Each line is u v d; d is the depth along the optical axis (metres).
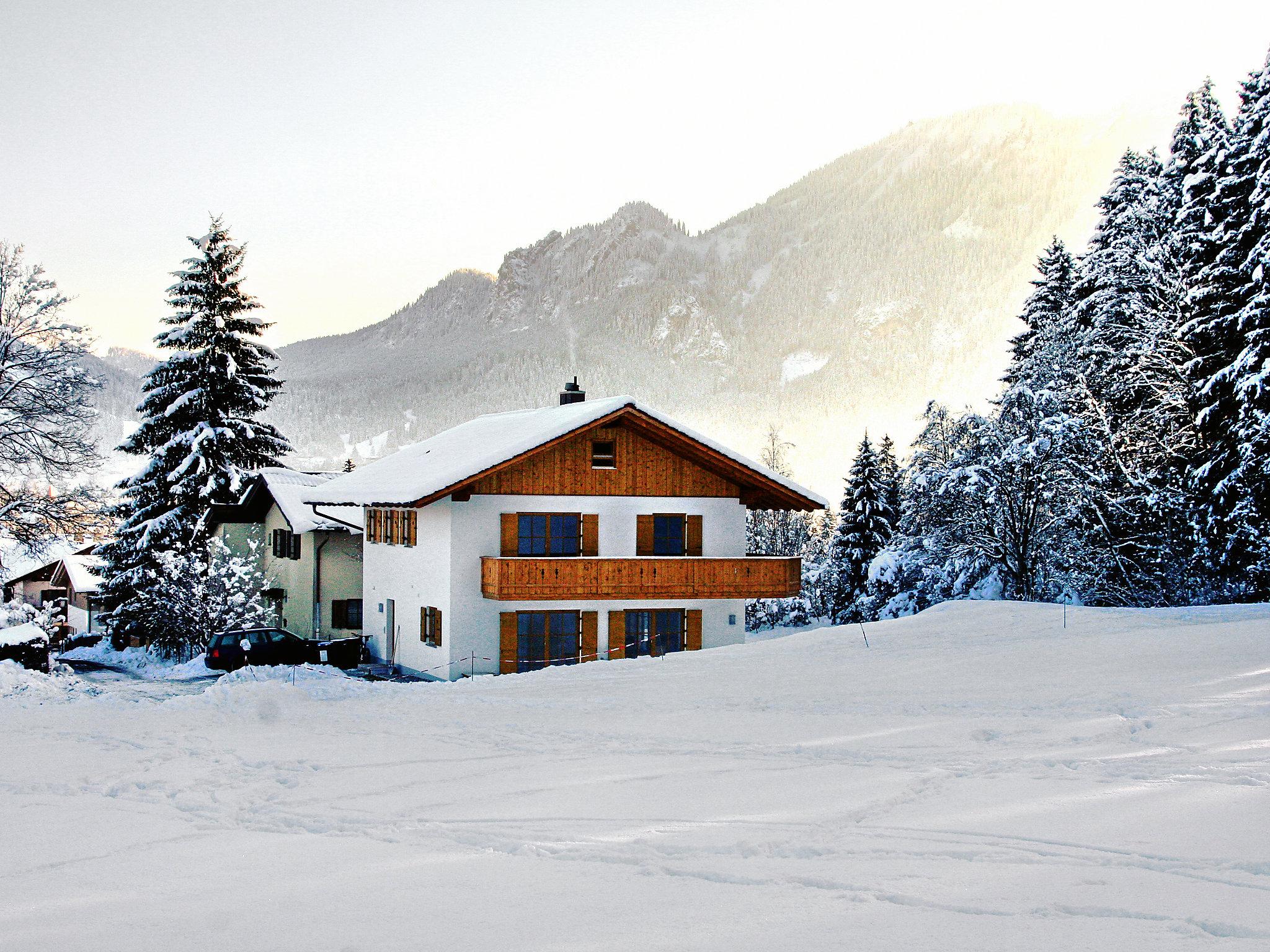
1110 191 48.09
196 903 7.13
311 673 22.58
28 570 64.81
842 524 61.56
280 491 43.34
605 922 6.57
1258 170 32.41
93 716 16.92
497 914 6.79
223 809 10.21
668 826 9.07
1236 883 7.00
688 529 33.41
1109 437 38.12
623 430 32.78
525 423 37.41
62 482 34.50
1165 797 9.43
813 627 68.38
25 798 10.86
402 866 7.99
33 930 6.64
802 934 6.27
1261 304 30.28
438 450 38.88
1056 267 51.00
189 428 46.34
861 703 16.20
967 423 40.50
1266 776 10.05
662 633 32.62
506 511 31.52
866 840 8.40
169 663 39.62
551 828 9.09
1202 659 18.42
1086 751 11.77
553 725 15.22
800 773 11.27
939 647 23.09
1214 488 33.00
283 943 6.33
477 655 31.03
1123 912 6.50
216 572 39.16
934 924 6.38
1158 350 37.72
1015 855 7.84
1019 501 38.66
